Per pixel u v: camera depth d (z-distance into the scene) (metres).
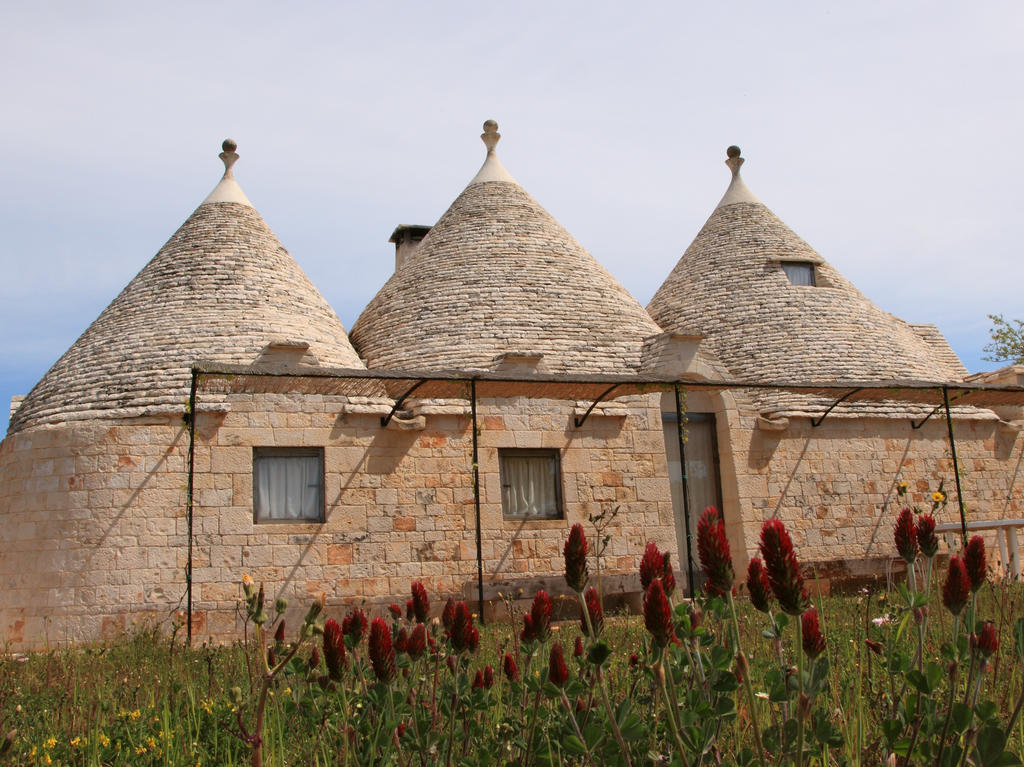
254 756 3.43
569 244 23.94
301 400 17.73
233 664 10.16
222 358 18.12
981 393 19.67
